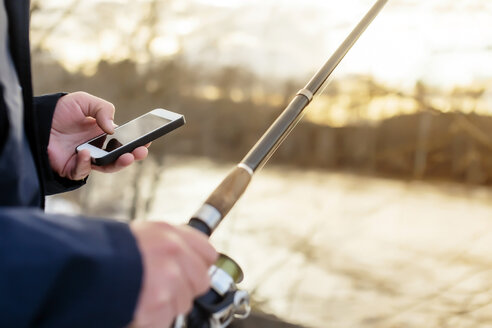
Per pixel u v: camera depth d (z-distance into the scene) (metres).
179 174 6.00
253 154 0.73
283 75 7.03
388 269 3.91
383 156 6.83
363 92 6.77
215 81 6.84
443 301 3.48
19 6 0.67
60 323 0.44
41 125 0.93
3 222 0.44
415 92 6.48
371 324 3.16
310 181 6.38
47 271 0.43
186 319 0.55
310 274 3.79
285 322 3.08
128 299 0.45
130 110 5.86
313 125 7.29
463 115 6.46
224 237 4.39
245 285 3.59
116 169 0.97
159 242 0.48
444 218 5.19
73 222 0.47
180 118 1.01
